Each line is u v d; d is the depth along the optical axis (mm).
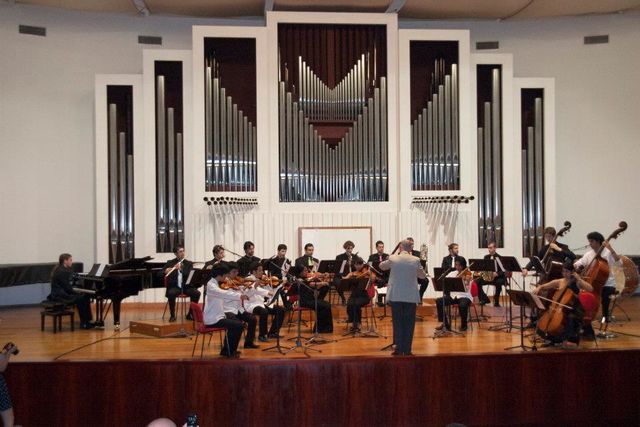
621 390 7684
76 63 13695
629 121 14273
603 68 14320
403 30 12617
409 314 7711
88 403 7285
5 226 13000
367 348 8250
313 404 7352
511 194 13062
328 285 9477
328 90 12562
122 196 12719
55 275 9758
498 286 11328
